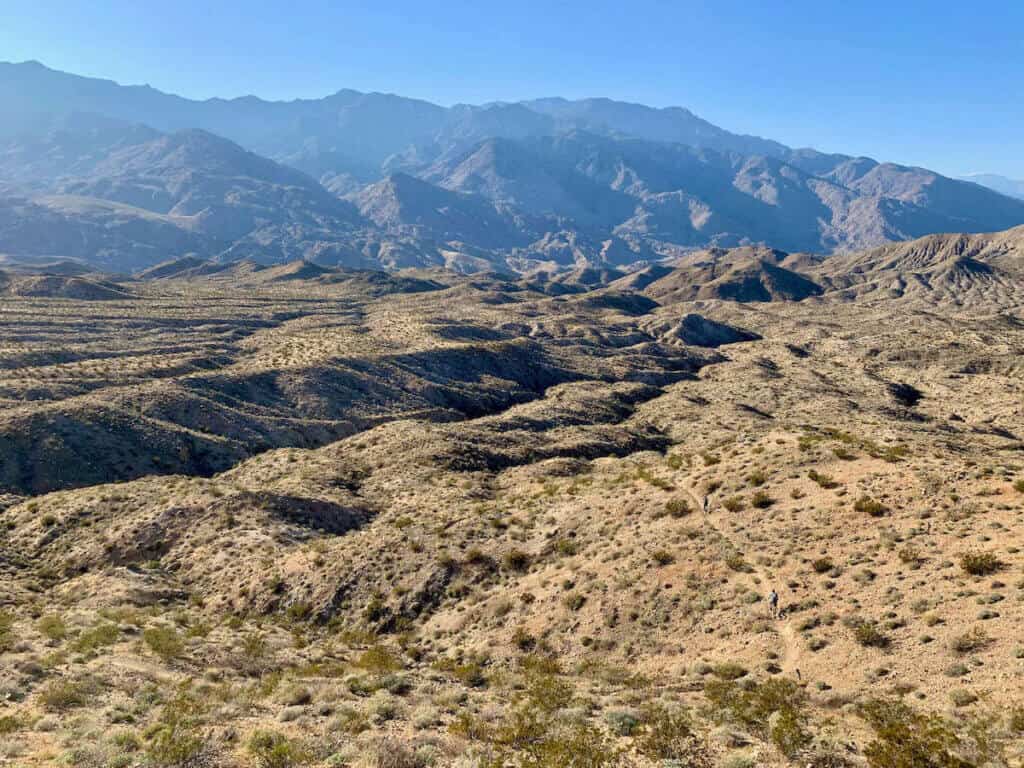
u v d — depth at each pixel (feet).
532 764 45.42
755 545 98.27
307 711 59.57
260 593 124.36
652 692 66.54
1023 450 260.21
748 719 53.62
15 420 245.45
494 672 81.15
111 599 114.21
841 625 72.43
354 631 109.91
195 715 55.62
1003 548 77.20
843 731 49.78
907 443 171.94
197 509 163.84
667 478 142.51
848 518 98.68
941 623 66.03
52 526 163.43
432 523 144.56
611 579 100.73
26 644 77.25
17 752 46.03
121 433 263.70
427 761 46.83
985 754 41.55
